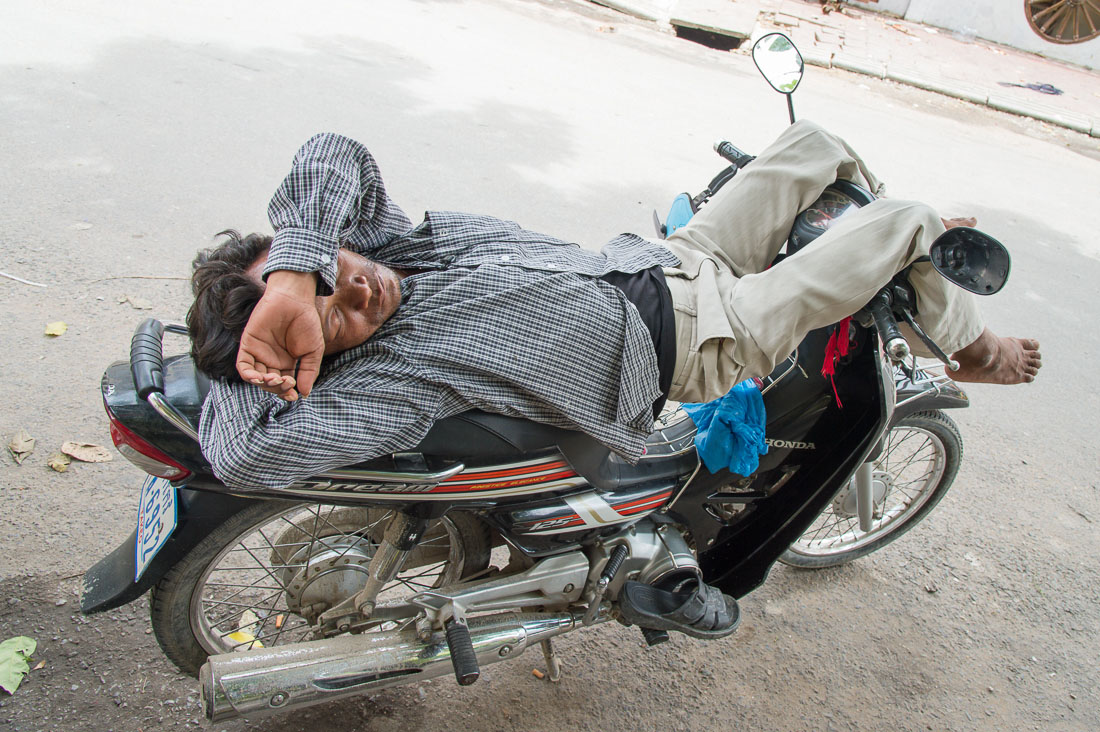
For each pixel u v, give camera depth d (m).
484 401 1.58
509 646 1.87
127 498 2.41
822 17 9.81
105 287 3.15
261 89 4.93
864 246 1.80
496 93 5.67
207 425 1.46
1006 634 2.60
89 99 4.44
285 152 4.29
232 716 1.64
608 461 1.89
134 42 5.22
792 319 1.80
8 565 2.17
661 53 7.46
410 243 1.75
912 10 10.38
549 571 1.89
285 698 1.67
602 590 1.91
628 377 1.71
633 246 1.97
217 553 1.74
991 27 10.25
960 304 1.92
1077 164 7.08
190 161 4.06
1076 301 4.68
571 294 1.67
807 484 2.10
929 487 2.69
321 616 1.88
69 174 3.77
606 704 2.17
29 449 2.47
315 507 1.97
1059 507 3.16
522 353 1.61
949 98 8.19
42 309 2.99
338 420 1.43
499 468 1.69
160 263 3.34
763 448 2.03
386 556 1.76
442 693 2.12
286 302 1.35
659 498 1.97
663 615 1.94
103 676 1.98
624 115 5.79
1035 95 8.60
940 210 5.43
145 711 1.93
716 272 1.95
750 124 6.12
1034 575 2.83
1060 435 3.56
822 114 6.76
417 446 1.58
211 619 2.13
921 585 2.73
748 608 2.55
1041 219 5.68
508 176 4.55
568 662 2.26
